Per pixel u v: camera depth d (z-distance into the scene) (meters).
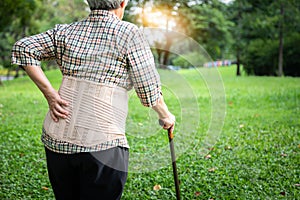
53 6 16.95
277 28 20.41
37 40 2.30
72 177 2.39
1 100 10.59
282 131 6.77
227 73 21.67
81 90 2.27
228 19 21.39
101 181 2.30
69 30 2.33
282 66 19.73
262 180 4.45
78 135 2.27
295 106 9.44
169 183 4.35
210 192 4.09
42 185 4.33
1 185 4.28
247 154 5.41
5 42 17.88
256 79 17.09
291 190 4.12
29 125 7.38
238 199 3.89
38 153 5.52
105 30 2.29
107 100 2.27
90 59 2.27
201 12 19.38
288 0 19.06
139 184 4.34
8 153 5.47
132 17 12.48
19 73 20.28
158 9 12.49
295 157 5.23
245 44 20.75
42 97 11.19
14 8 14.07
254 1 20.86
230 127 7.07
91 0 2.33
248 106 9.55
